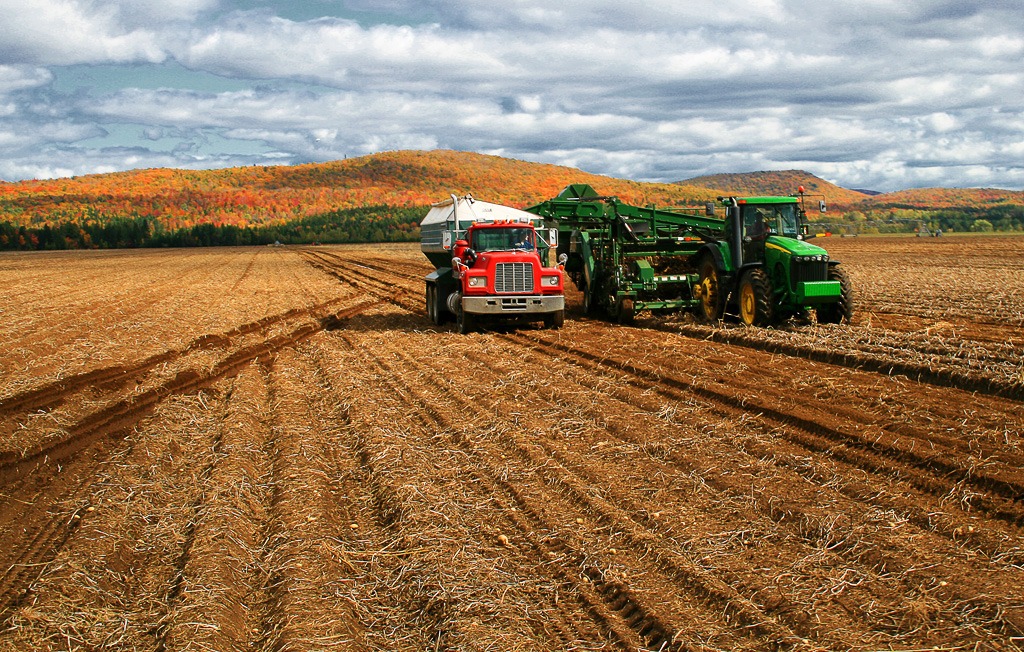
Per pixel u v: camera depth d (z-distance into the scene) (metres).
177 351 15.28
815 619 4.79
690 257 18.84
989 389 10.02
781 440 8.35
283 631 4.89
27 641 4.86
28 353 15.10
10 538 6.56
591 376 11.89
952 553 5.61
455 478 7.53
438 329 18.62
